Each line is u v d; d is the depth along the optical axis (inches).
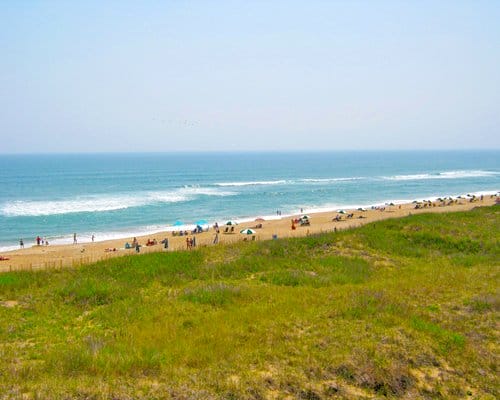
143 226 2338.8
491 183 4638.3
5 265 1382.9
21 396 292.8
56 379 324.8
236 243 872.9
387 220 1019.9
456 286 584.4
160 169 7140.8
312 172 6481.3
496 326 452.8
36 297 553.9
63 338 428.8
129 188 4170.8
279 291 573.6
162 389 312.8
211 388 320.5
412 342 401.4
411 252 829.2
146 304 529.7
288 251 801.6
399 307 489.1
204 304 531.5
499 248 852.6
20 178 5359.3
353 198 3449.8
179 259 743.7
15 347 400.2
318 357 368.2
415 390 345.7
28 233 2171.5
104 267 701.9
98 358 362.6
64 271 690.2
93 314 498.0
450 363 380.5
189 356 372.5
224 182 4808.1
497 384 358.6
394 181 4896.7
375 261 767.7
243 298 549.0
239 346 396.8
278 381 333.4
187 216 2640.3
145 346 394.6
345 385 341.1
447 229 947.3
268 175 5900.6
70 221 2477.9
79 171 6619.1
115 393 303.3
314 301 521.0
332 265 729.0
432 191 3917.3
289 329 430.0
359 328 427.2
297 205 3075.8
